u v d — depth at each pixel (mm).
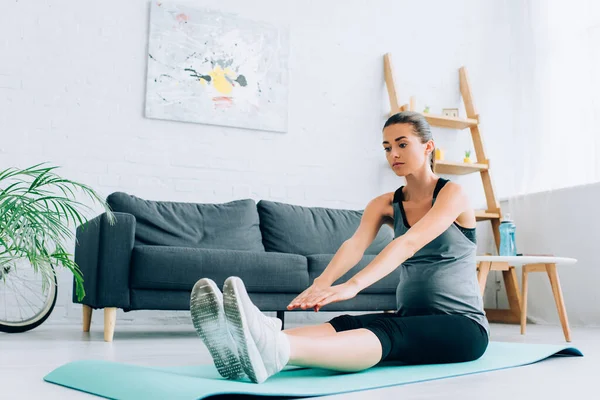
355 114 4715
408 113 1619
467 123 4887
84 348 2369
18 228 2494
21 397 1271
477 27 5227
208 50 4230
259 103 4355
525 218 4777
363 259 3564
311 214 4047
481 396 1308
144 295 2898
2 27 3748
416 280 1672
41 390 1362
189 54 4172
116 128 3963
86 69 3920
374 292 3547
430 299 1646
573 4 4586
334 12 4723
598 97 4324
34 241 2602
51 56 3844
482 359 1927
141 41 4070
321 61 4641
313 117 4570
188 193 4117
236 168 4273
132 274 2871
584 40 4477
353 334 1440
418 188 1672
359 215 4219
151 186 4020
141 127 4027
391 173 4793
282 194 4406
